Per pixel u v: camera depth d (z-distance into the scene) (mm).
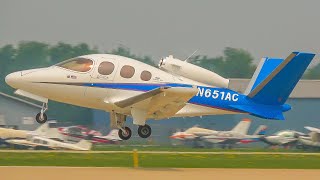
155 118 123500
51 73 120000
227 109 126188
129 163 128375
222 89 126000
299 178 102875
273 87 125438
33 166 118875
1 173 102312
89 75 120188
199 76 125188
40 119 122188
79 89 120188
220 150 186750
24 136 187000
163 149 192875
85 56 121812
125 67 121250
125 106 120312
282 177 103562
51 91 120125
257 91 125812
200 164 130125
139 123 120438
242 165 130000
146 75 121625
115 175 101125
